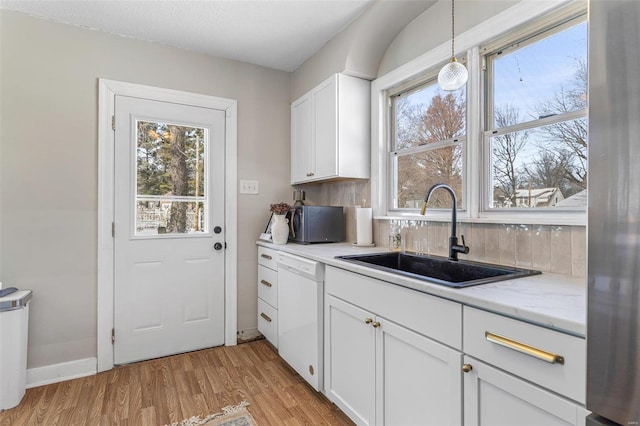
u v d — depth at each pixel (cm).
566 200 146
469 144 183
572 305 96
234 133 287
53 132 223
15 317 193
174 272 264
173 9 215
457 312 113
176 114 265
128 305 247
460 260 179
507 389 98
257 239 298
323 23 232
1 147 211
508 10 160
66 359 226
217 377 227
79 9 213
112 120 242
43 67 221
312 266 196
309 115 277
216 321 280
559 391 86
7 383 189
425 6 205
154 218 258
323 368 196
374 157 249
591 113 66
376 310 151
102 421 178
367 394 157
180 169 267
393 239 224
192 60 271
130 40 249
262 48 268
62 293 225
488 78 179
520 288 117
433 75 210
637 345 60
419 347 128
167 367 242
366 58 240
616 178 62
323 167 255
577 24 143
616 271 62
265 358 258
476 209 179
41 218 220
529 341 93
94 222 235
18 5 208
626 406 62
